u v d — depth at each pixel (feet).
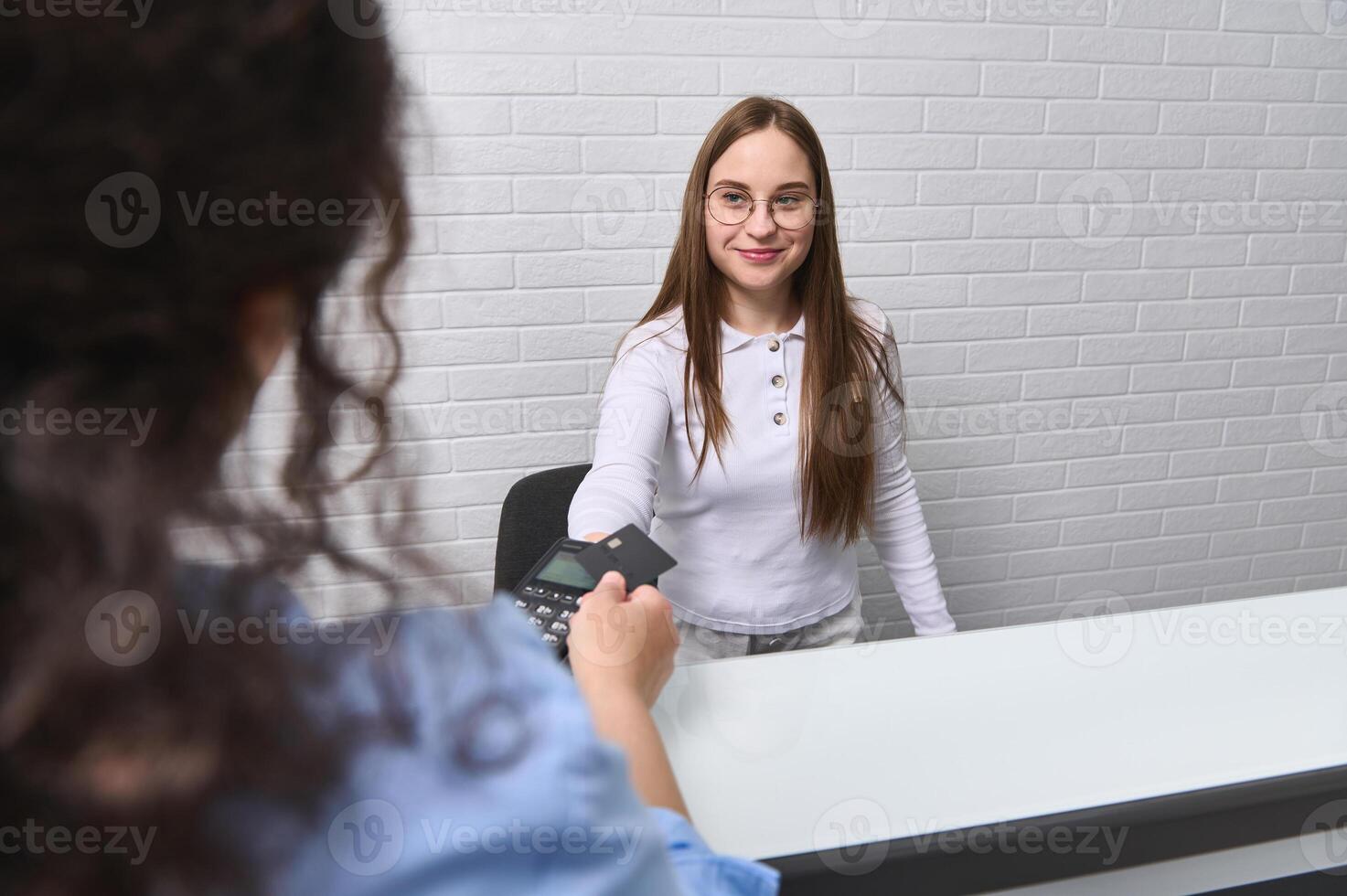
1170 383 7.59
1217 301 7.48
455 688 0.94
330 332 0.84
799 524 4.34
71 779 0.67
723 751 2.21
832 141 6.48
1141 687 2.48
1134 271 7.24
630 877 0.97
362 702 0.88
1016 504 7.55
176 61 0.67
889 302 6.89
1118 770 2.12
